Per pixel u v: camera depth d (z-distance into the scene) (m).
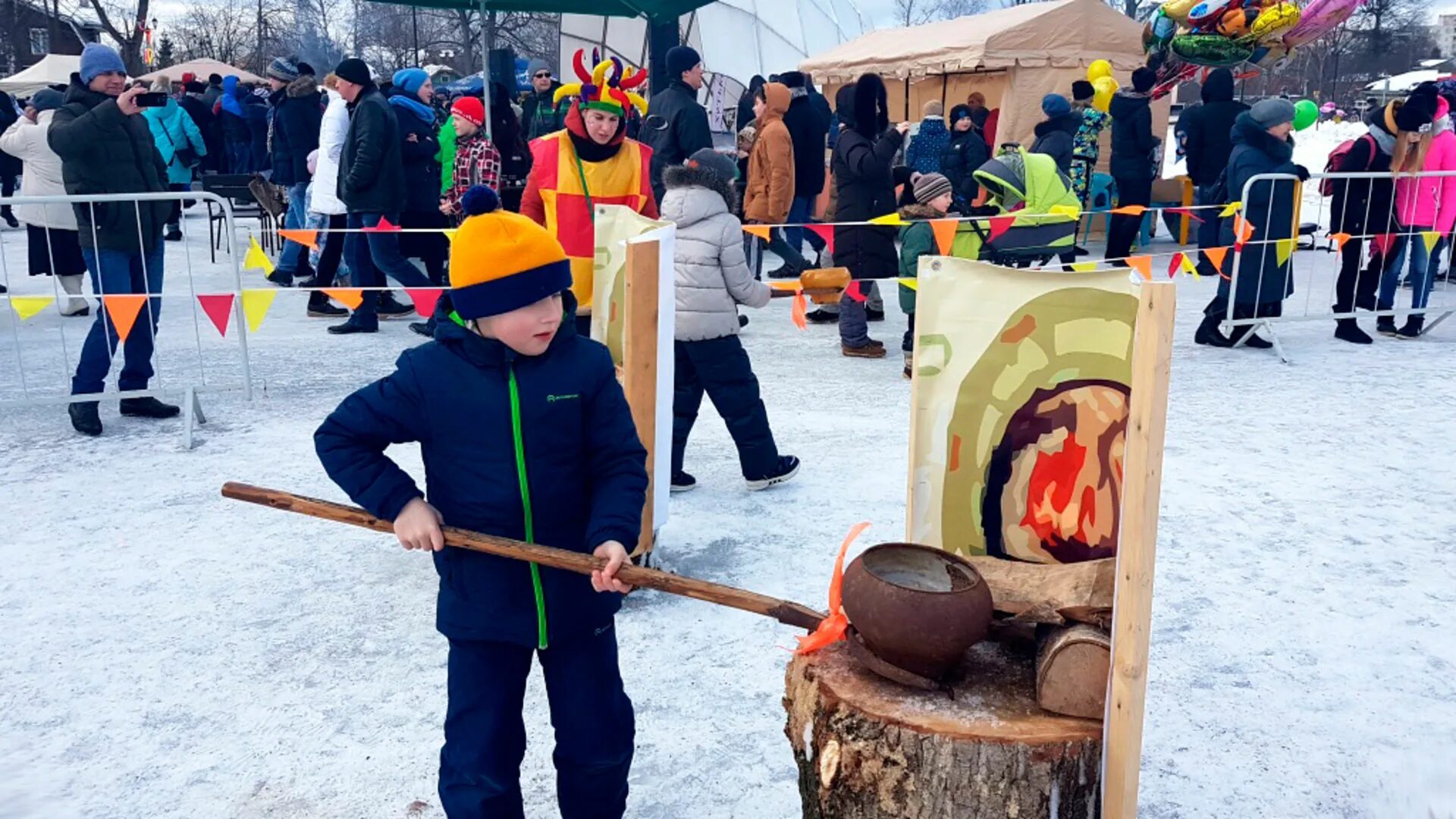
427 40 48.69
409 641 3.52
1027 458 2.32
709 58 20.62
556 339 2.24
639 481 2.24
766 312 9.58
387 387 2.17
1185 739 2.94
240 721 3.04
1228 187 7.70
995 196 7.21
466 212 2.19
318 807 2.66
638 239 3.62
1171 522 4.49
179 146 12.94
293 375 7.05
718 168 4.78
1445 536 4.32
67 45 48.94
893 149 7.55
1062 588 2.13
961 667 2.16
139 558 4.17
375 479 2.10
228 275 11.34
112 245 5.67
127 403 6.07
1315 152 27.72
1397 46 52.19
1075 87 12.40
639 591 3.87
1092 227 14.20
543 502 2.21
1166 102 14.77
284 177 11.60
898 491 4.88
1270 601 3.76
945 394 2.37
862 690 2.06
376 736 2.96
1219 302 7.91
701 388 4.81
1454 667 3.31
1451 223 8.15
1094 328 2.22
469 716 2.22
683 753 2.88
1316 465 5.20
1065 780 1.90
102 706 3.12
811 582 3.93
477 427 2.17
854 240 7.51
